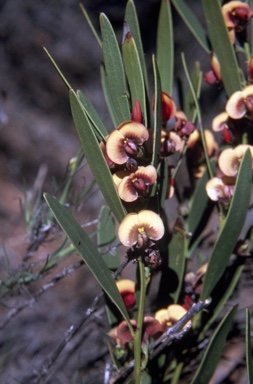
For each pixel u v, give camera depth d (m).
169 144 0.25
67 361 0.42
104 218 0.30
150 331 0.25
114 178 0.23
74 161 0.37
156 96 0.23
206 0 0.27
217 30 0.27
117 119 0.27
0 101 1.00
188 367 0.31
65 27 1.03
